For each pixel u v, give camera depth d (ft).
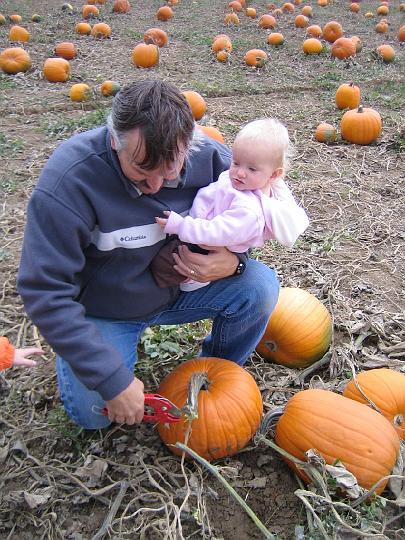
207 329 5.96
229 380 4.45
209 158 4.22
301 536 3.87
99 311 4.33
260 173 4.05
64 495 4.30
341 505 3.91
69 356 3.63
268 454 4.62
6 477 4.42
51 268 3.57
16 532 4.13
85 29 20.40
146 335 5.74
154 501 4.25
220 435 4.26
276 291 4.81
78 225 3.62
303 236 8.07
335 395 4.37
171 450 4.51
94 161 3.65
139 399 3.78
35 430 4.80
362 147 11.50
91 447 4.60
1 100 13.15
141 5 27.22
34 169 9.71
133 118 3.22
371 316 6.27
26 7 25.16
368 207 9.00
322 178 9.96
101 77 15.31
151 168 3.40
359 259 7.51
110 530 4.03
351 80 16.28
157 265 4.24
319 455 4.09
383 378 4.69
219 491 4.34
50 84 14.75
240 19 24.73
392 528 4.06
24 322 6.13
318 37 21.24
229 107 13.46
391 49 18.39
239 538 4.07
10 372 5.41
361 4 29.71
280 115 13.09
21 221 8.14
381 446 4.08
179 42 19.93
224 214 4.07
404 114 13.55
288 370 5.50
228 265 4.32
